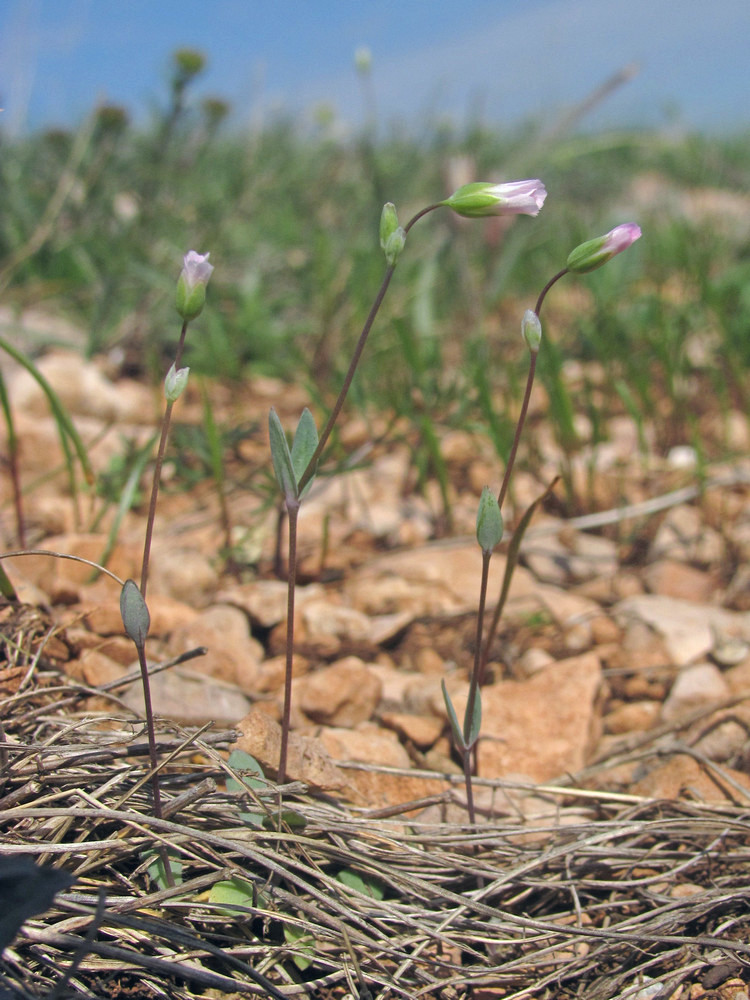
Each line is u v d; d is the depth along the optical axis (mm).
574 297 338
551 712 146
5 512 194
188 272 102
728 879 120
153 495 109
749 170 439
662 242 309
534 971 111
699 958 112
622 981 110
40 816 107
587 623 173
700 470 202
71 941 99
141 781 109
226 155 384
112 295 257
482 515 106
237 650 153
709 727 144
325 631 167
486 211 103
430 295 298
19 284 278
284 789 116
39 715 125
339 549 196
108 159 280
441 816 129
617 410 264
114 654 150
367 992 105
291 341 287
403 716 146
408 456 238
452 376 272
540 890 122
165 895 104
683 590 185
